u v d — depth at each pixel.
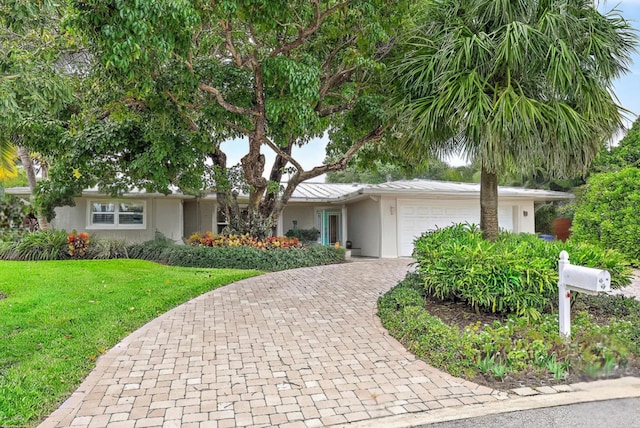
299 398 3.57
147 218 16.20
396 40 8.84
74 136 9.81
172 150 10.20
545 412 3.23
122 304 6.70
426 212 15.88
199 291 7.99
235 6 6.15
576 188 19.61
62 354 4.50
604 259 5.68
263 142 10.68
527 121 5.41
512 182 22.42
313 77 7.69
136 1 5.02
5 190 14.98
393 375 4.02
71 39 7.59
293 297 7.55
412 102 6.64
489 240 6.78
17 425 3.06
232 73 8.90
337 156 13.91
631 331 4.45
